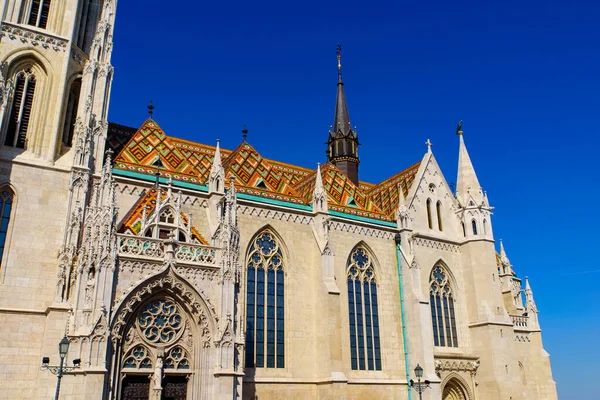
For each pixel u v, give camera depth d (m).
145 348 36.75
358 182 76.69
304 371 48.66
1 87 40.47
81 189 41.88
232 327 38.69
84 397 32.16
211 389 37.28
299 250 52.47
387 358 54.25
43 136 43.06
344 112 79.44
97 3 51.41
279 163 66.81
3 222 39.78
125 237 37.19
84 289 35.00
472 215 64.44
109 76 47.28
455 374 57.31
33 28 44.78
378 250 57.88
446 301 61.47
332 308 49.59
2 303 37.56
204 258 39.81
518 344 67.50
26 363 37.00
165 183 46.72
